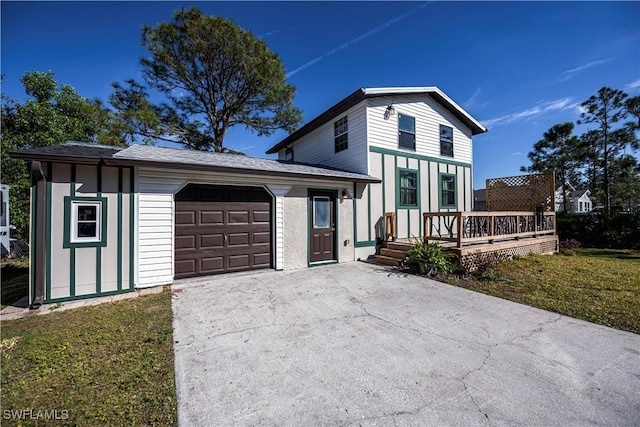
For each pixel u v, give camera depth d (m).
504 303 4.32
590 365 2.51
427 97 10.20
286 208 6.96
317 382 2.28
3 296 4.79
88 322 3.58
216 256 6.17
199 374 2.40
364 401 2.04
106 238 4.86
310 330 3.36
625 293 4.64
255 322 3.61
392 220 8.62
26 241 10.57
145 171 5.24
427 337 3.14
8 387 2.18
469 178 11.43
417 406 1.97
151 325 3.48
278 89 12.99
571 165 20.59
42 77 12.07
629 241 10.62
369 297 4.68
